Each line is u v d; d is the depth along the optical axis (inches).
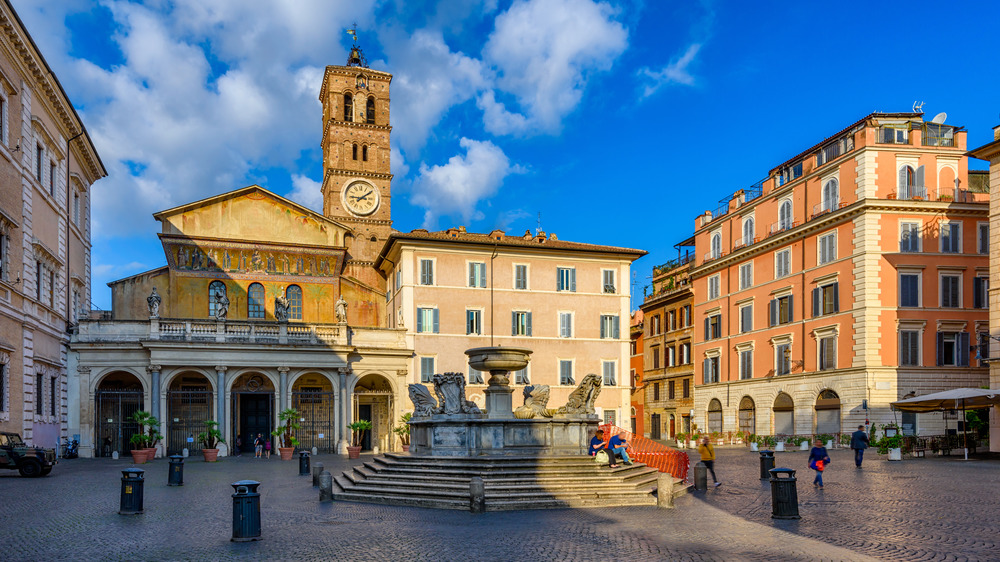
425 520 742.5
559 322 2337.6
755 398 2444.6
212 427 1804.9
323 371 2031.3
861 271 2011.6
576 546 604.1
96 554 579.2
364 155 3329.2
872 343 1983.3
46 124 1688.0
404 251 2215.8
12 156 1438.2
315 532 676.1
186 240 2183.8
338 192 3230.8
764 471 1149.1
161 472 1369.3
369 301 2444.6
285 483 1152.8
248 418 2138.3
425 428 1026.1
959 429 1984.5
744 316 2541.8
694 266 2910.9
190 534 667.4
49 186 1718.8
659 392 3174.2
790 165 2469.2
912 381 1988.2
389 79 3430.1
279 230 2292.1
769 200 2443.4
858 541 620.1
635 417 3393.2
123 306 2156.7
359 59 3563.0
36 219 1612.9
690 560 551.2
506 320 2289.6
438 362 2196.1
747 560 550.3
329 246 2315.5
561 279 2363.4
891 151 2044.8
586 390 1060.5
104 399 1988.2
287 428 1891.0
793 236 2287.2
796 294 2281.0
